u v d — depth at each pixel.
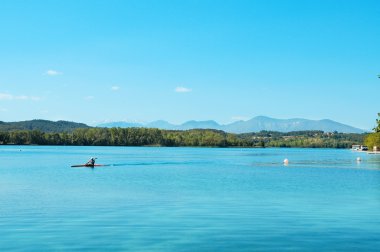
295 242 26.94
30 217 34.69
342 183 66.50
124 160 146.38
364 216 36.00
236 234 29.00
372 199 46.81
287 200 45.62
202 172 91.44
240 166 117.00
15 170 91.44
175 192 52.31
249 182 67.31
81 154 194.00
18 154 185.62
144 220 33.62
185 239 27.55
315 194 51.31
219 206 41.00
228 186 60.44
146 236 28.30
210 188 57.56
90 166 106.94
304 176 81.25
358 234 29.14
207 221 33.41
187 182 66.56
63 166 106.06
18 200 44.34
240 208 39.81
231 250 25.11
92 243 26.47
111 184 62.28
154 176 78.69
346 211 38.53
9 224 31.88
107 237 27.97
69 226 31.23
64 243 26.44
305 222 33.19
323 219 34.47
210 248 25.50
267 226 31.59
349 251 24.94
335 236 28.53
